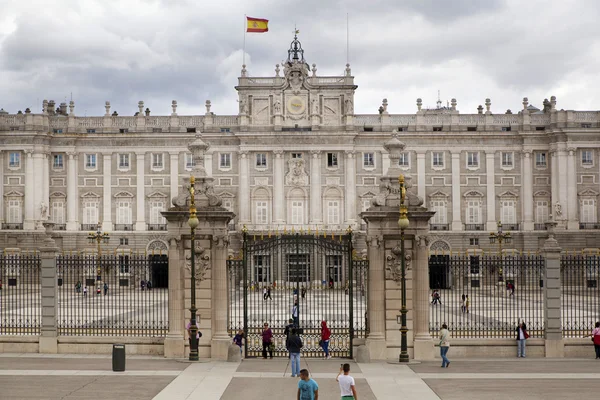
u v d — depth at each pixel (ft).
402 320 120.37
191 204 120.26
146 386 100.94
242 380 105.70
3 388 99.25
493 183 366.63
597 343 124.77
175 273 124.98
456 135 365.40
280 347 131.95
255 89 367.04
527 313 193.16
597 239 357.61
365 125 368.89
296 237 126.41
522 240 363.15
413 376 109.29
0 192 364.58
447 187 366.84
